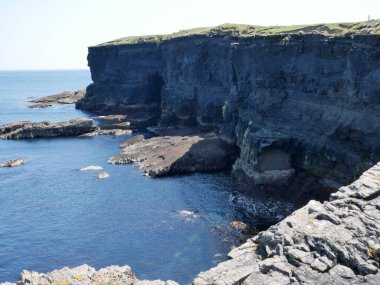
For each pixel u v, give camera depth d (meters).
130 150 86.31
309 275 16.27
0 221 51.66
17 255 42.78
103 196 60.31
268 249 18.30
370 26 54.22
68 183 67.00
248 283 16.02
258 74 70.44
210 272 17.52
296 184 58.12
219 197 58.59
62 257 42.09
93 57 152.25
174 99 114.69
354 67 51.03
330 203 21.03
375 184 22.77
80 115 141.38
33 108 165.12
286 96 65.88
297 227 18.95
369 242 17.73
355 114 51.31
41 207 56.34
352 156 50.44
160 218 51.19
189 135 98.75
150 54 135.88
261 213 51.66
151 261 40.47
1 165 78.12
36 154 88.00
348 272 16.45
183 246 43.38
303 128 60.25
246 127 72.31
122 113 140.50
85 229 48.66
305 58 61.38
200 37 104.12
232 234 45.81
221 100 95.81
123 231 47.69
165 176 70.19
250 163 63.38
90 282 22.70
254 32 84.75
